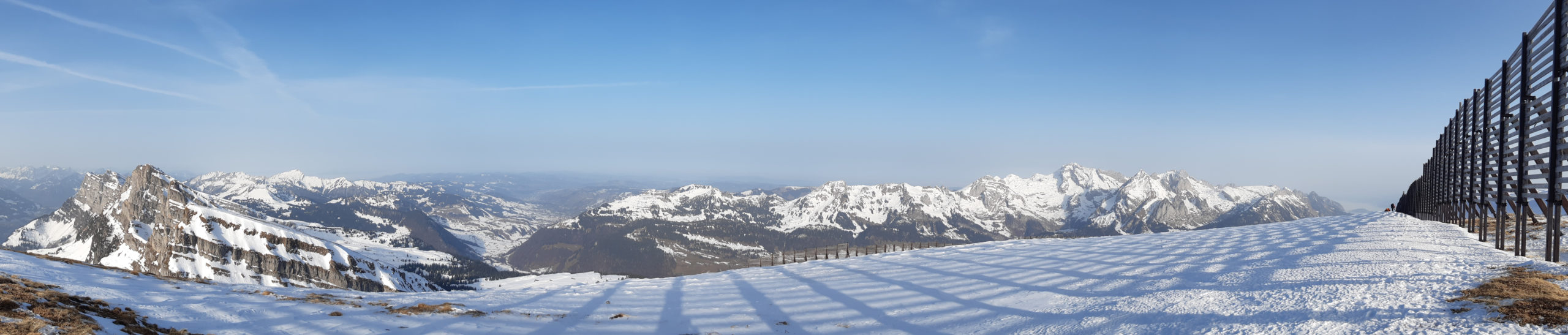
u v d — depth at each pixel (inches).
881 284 1251.2
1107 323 724.7
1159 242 1704.0
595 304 1057.5
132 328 605.6
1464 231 1212.5
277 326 714.8
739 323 894.4
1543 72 807.7
